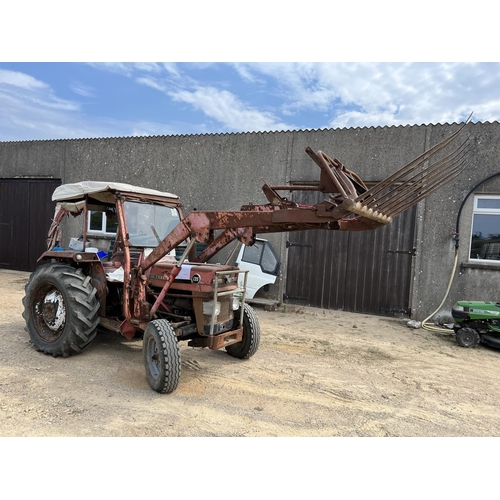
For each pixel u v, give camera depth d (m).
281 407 3.54
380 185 3.03
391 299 7.70
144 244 4.76
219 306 4.02
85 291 4.42
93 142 10.20
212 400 3.62
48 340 4.62
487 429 3.30
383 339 6.09
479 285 7.05
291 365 4.66
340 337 6.07
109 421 3.13
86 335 4.42
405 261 7.59
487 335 5.85
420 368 4.81
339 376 4.38
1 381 3.81
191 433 3.01
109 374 4.13
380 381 4.30
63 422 3.08
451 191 7.16
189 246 3.91
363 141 7.69
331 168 3.51
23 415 3.16
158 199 4.96
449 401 3.85
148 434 2.96
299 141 8.17
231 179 8.77
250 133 8.56
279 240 8.34
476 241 7.18
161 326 3.71
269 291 8.44
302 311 7.86
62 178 10.62
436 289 7.32
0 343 4.95
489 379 4.53
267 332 6.17
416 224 7.45
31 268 11.15
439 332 6.73
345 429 3.19
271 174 8.44
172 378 3.62
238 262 7.88
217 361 4.67
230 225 3.65
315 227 3.82
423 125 7.29
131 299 4.30
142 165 9.65
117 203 4.49
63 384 3.81
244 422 3.23
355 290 7.94
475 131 6.99
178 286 4.10
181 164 9.22
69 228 8.83
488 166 6.94
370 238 7.80
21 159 11.09
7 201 11.38
